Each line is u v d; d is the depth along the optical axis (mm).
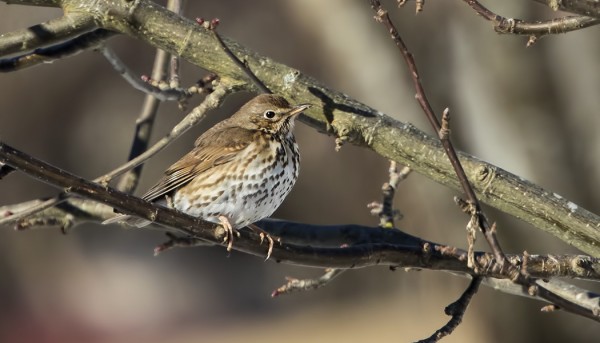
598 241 7340
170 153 28250
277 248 7031
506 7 13562
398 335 26719
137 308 32750
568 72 13938
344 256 7102
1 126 29781
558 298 6113
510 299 15391
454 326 6734
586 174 13812
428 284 20094
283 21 24531
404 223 15812
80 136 30203
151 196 8922
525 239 13797
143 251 34094
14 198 30000
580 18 6363
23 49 7672
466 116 14227
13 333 31562
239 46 7785
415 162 7574
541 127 13914
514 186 7422
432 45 14383
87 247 33469
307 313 31172
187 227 6730
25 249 32406
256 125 8734
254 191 8602
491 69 14070
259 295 33344
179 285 33500
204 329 31516
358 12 14547
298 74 7723
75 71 29578
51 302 32406
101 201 6332
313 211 27672
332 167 26984
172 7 9117
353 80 14648
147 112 9875
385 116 7668
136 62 27453
